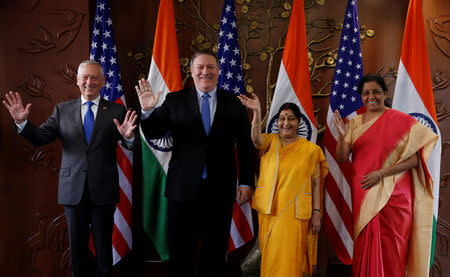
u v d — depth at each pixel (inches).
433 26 149.6
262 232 116.1
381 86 117.0
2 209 135.3
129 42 155.2
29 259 136.3
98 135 106.4
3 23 137.2
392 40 156.5
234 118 104.5
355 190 116.1
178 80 141.3
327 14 156.6
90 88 106.7
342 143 119.6
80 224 105.0
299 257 111.7
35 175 136.9
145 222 138.8
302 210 112.0
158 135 101.8
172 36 142.5
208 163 100.7
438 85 148.6
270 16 156.9
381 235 110.9
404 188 112.7
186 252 102.9
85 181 104.2
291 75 139.6
